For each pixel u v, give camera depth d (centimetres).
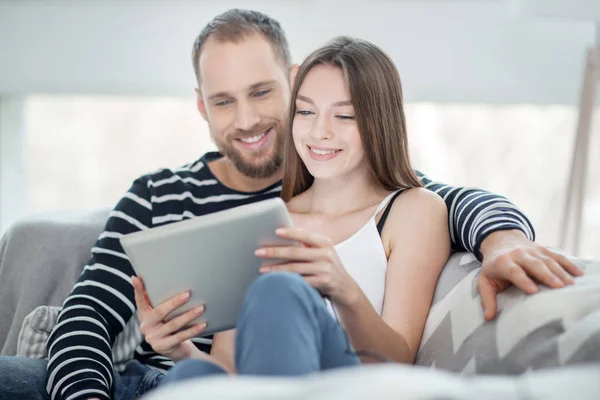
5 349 179
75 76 315
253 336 98
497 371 115
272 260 126
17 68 315
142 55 312
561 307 112
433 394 74
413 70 311
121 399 154
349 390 73
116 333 165
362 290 137
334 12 307
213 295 129
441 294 143
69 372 146
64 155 426
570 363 105
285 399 74
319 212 163
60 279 186
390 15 307
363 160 159
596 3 256
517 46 311
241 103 180
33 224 191
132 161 427
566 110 389
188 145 427
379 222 155
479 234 137
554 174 392
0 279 188
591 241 359
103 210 199
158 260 125
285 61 189
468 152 397
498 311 122
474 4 307
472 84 313
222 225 121
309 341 100
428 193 156
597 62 269
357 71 152
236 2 307
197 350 148
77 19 311
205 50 183
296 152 166
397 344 135
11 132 340
